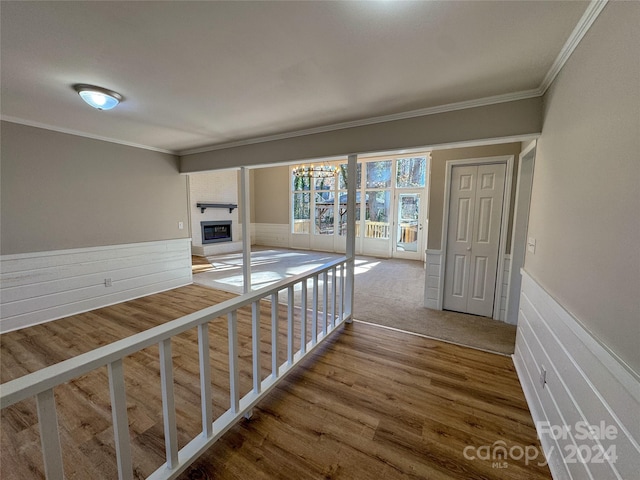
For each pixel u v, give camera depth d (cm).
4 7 129
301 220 948
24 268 312
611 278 104
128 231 408
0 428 165
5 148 294
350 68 191
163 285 458
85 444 156
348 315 321
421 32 151
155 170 439
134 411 182
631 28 98
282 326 317
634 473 86
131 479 110
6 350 263
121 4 129
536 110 218
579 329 125
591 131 127
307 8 132
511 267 318
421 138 268
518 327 240
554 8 130
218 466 145
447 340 283
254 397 176
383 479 139
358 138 303
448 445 158
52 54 173
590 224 123
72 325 320
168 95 235
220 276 558
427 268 373
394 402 192
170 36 155
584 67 138
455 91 224
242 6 131
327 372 227
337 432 167
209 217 848
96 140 366
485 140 240
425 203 741
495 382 216
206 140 390
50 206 329
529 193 302
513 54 170
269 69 192
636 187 91
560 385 144
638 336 87
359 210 841
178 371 227
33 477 138
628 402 90
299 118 292
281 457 150
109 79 207
